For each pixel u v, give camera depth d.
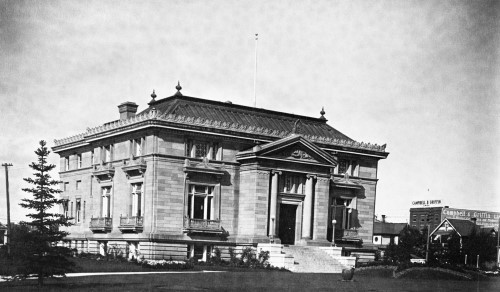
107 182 62.88
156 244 54.78
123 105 66.44
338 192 66.50
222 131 58.94
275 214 58.59
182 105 62.22
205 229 57.09
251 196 58.47
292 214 61.28
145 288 31.33
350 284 39.69
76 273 40.81
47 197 31.52
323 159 61.94
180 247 56.00
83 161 69.44
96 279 35.84
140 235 55.56
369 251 67.69
